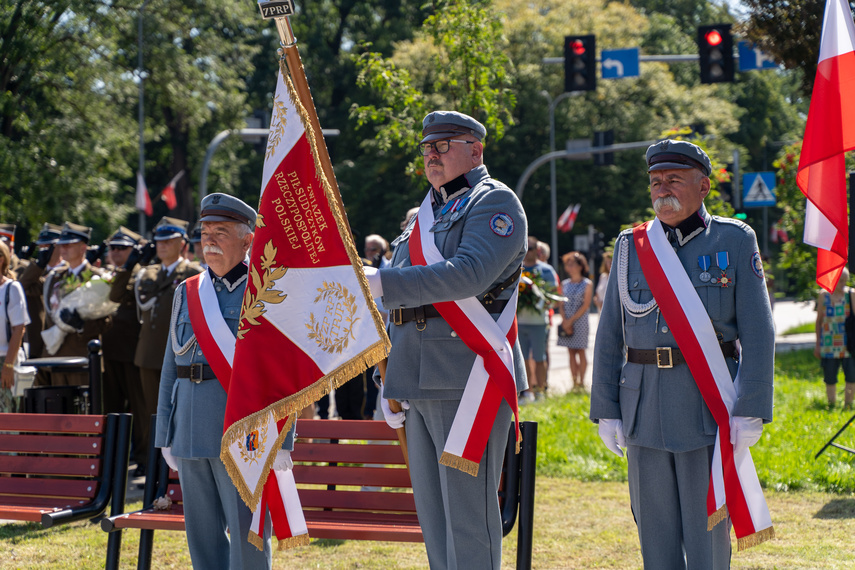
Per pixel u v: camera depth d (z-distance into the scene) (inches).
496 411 126.0
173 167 1425.9
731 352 136.1
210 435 142.5
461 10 392.2
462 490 128.0
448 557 130.2
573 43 554.3
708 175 139.1
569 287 470.0
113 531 153.1
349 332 117.6
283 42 123.5
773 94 1993.1
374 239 358.0
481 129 133.0
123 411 326.6
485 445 125.4
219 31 1347.2
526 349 438.0
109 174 1251.8
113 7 1082.7
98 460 167.5
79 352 306.8
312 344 120.2
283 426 123.6
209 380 144.9
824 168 168.6
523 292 424.5
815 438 298.8
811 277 612.7
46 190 952.3
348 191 1459.2
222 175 1466.5
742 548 132.2
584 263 469.1
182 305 151.6
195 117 1235.2
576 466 281.7
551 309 467.5
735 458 132.8
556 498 249.8
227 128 1306.6
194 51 1258.0
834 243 169.0
